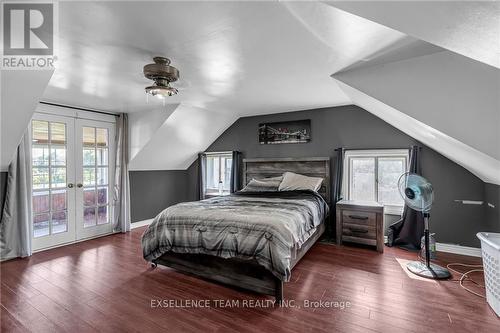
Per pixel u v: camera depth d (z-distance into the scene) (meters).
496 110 1.78
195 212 2.67
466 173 3.18
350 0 1.07
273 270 2.09
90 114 4.07
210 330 1.77
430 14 0.98
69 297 2.23
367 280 2.52
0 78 2.07
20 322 1.87
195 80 2.79
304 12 1.47
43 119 3.49
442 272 2.60
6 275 2.68
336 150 3.97
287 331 1.76
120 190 4.44
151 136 4.21
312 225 2.97
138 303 2.13
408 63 2.12
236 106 4.09
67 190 3.79
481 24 0.94
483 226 3.09
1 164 2.99
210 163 5.56
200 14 1.50
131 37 1.78
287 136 4.51
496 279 1.90
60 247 3.63
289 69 2.43
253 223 2.30
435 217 3.36
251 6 1.42
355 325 1.81
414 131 2.92
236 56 2.13
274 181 4.25
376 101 2.44
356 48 1.95
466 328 1.76
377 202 3.83
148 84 2.84
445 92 1.96
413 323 1.82
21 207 3.16
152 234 2.77
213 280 2.55
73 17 1.52
